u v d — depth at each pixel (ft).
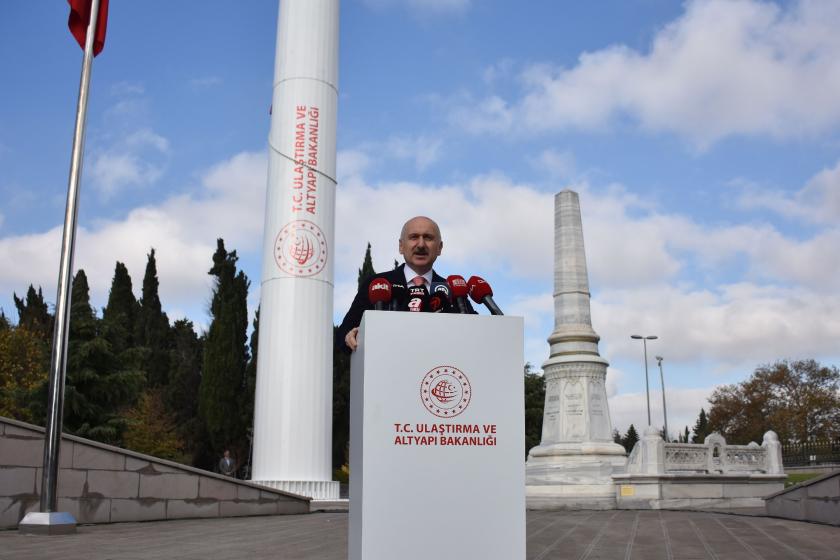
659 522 40.06
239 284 141.69
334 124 69.21
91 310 86.38
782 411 184.85
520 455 12.11
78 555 23.67
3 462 32.45
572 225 81.05
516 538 11.89
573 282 79.25
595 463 70.59
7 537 29.22
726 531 33.53
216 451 135.64
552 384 77.30
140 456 39.09
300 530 34.24
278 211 66.13
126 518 38.17
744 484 65.41
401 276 14.82
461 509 11.79
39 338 138.82
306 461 62.39
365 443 11.64
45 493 30.96
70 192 33.76
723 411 200.64
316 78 68.33
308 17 69.15
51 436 31.14
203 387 137.90
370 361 11.81
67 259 32.76
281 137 67.41
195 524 37.68
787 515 40.96
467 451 11.94
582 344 77.15
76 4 37.32
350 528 12.91
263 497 45.83
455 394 12.01
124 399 87.92
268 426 62.95
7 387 108.17
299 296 64.28
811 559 23.31
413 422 11.82
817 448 118.01
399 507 11.61
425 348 12.00
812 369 189.06
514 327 12.37
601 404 75.46
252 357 150.20
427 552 11.61
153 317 177.88
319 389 63.87
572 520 42.27
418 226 14.74
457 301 14.11
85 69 35.76
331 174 67.82
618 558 23.72
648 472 60.75
